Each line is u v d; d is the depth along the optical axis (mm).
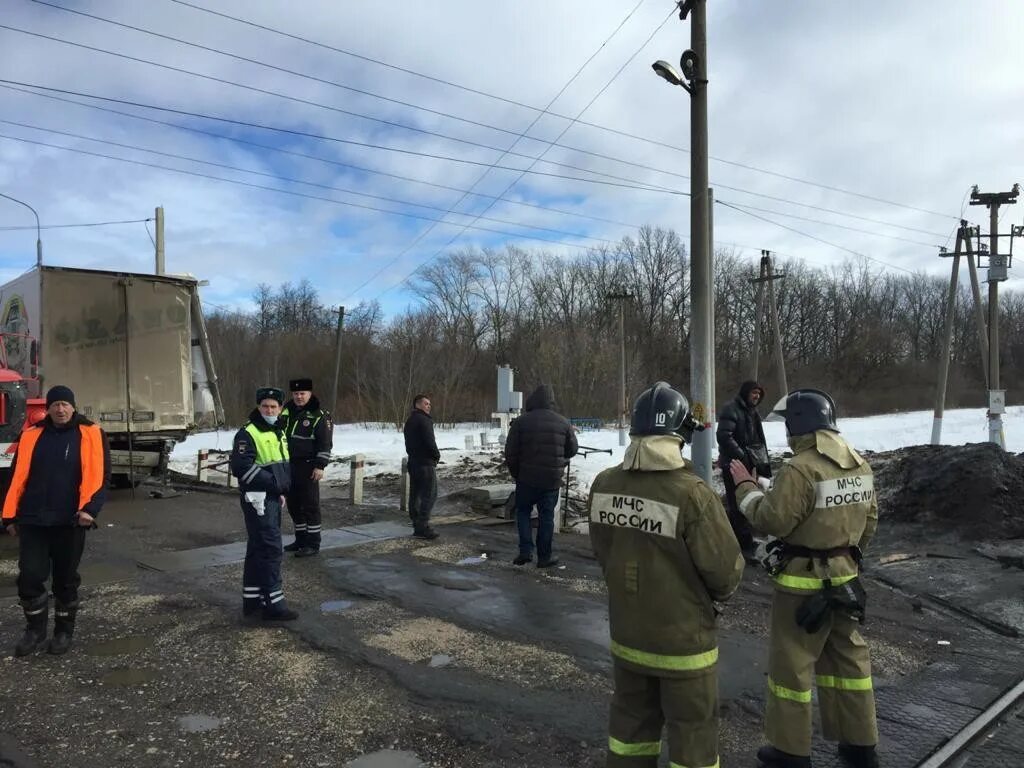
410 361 51094
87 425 5152
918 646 5324
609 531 3021
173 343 12312
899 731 3930
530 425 7527
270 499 5785
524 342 60312
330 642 5215
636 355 56031
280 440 5891
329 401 57062
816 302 77500
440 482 14727
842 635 3531
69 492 5027
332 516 10750
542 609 6062
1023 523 8477
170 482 14367
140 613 5988
